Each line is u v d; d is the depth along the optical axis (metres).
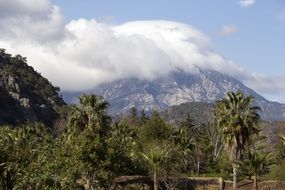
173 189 76.88
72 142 64.06
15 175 29.09
